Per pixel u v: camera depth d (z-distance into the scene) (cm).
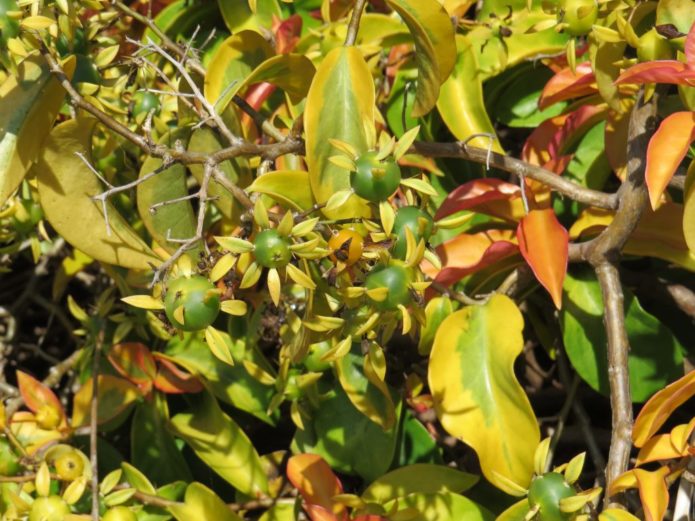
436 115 71
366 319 56
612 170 70
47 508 60
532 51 70
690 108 59
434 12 56
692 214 55
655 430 57
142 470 70
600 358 65
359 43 68
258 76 60
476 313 61
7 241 70
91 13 70
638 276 68
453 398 60
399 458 68
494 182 65
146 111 66
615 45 60
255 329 67
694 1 59
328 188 57
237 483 67
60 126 57
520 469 59
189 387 69
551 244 59
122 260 61
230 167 65
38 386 68
